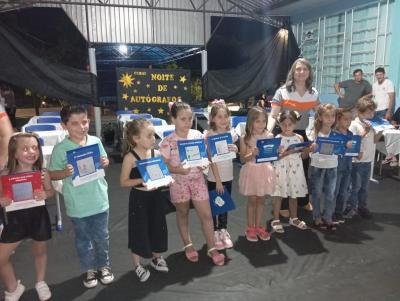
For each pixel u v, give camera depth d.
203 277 2.57
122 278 2.59
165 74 7.22
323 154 3.17
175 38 8.85
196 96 9.78
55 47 12.31
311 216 3.70
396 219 3.62
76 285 2.50
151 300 2.31
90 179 2.28
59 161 2.28
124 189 4.80
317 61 8.91
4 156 2.25
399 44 6.50
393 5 6.59
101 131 8.05
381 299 2.29
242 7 8.55
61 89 6.99
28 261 2.84
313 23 8.95
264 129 3.04
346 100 6.33
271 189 3.01
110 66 14.95
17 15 11.66
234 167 5.94
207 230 2.77
